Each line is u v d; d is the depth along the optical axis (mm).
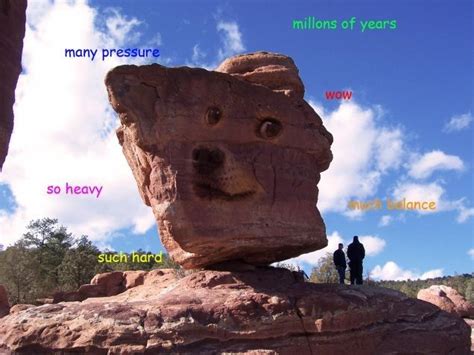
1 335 11133
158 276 20594
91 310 11172
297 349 11594
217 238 12570
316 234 14148
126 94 12305
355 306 12633
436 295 24812
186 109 12852
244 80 13953
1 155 14219
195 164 12758
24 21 15320
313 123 14938
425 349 12992
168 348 10641
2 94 14266
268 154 13906
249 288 12547
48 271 38656
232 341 11250
